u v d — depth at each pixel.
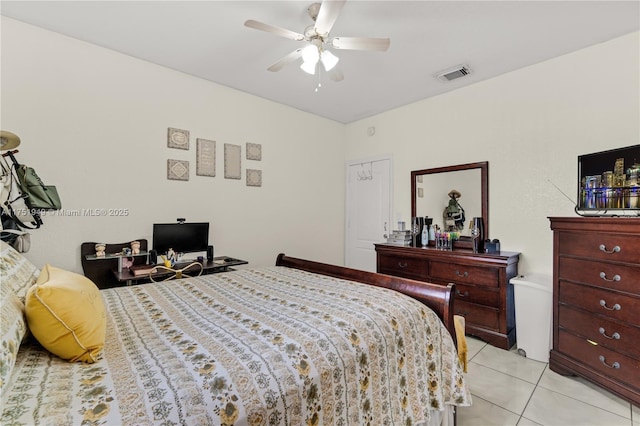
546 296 2.48
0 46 2.28
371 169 4.54
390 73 3.14
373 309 1.43
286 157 4.13
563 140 2.76
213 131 3.43
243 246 3.69
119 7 2.18
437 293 1.64
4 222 2.03
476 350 2.72
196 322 1.33
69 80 2.56
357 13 2.20
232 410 0.80
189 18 2.30
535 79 2.93
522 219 3.01
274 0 2.09
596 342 2.04
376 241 4.46
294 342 1.10
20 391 0.79
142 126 2.94
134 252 2.76
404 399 1.28
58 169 2.51
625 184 2.09
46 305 0.96
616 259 1.93
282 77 3.29
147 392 0.81
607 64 2.52
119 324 1.31
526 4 2.10
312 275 2.30
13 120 2.34
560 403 1.94
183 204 3.20
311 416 0.95
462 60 2.88
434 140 3.75
